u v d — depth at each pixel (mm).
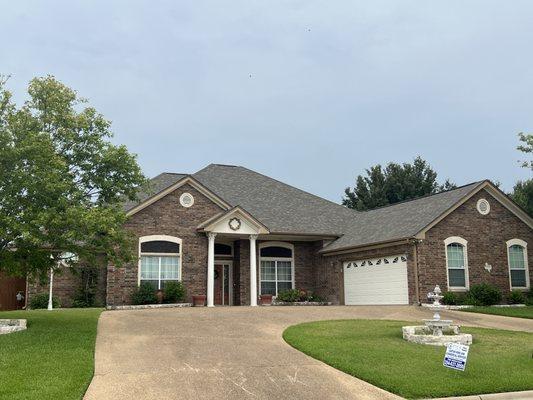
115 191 18438
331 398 10211
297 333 16078
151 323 18047
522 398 10422
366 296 29344
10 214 16406
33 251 17297
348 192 60312
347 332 16500
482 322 20641
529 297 27906
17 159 16453
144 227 28016
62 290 28000
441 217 26812
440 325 14961
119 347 14016
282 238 32312
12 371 11219
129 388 10422
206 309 23047
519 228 28938
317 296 32531
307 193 37031
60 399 9484
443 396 10289
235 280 31219
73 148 18109
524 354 13695
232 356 13133
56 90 18031
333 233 32375
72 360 12227
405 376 11281
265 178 37625
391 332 16562
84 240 16891
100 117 18516
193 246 28781
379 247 28266
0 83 22234
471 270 27312
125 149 18297
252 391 10484
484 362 12688
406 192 56125
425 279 26141
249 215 29172
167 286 27516
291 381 11141
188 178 28984
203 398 10000
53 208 16219
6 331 16125
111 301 26875
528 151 26594
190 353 13398
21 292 28891
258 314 20797
